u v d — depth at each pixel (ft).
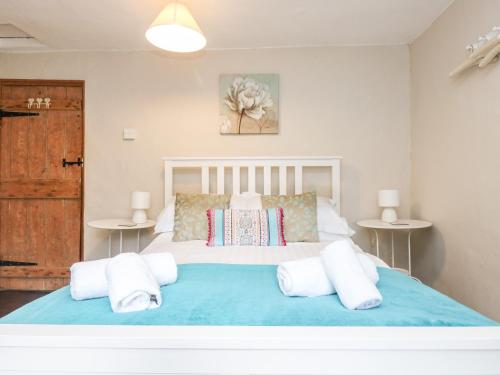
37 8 7.16
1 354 2.49
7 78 9.41
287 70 9.29
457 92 6.85
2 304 8.32
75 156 9.48
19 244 9.46
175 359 2.46
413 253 9.14
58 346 2.44
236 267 4.90
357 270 3.45
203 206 7.54
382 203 8.23
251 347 2.42
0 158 9.45
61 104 9.47
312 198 7.60
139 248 9.41
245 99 9.27
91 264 3.72
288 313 3.05
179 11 5.74
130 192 9.39
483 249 6.06
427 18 7.69
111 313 3.04
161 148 9.40
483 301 6.08
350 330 2.56
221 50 9.35
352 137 9.22
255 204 7.61
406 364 2.43
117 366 2.46
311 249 6.42
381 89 9.19
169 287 3.87
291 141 9.28
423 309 3.17
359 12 7.39
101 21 7.77
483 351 2.41
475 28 6.22
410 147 9.12
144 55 9.41
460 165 6.77
